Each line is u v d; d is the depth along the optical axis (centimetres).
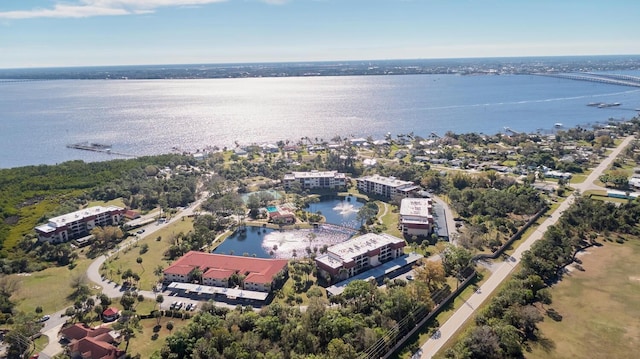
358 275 18675
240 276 18262
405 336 14188
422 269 17738
